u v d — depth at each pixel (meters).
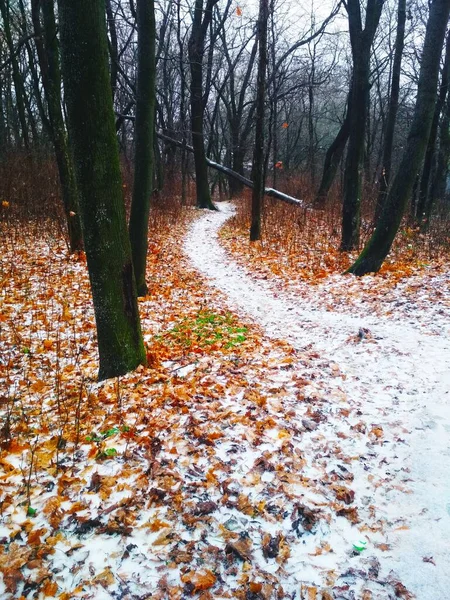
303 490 3.36
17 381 5.34
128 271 5.17
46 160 17.80
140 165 8.41
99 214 4.77
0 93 21.19
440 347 5.84
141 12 7.43
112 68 16.88
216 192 51.62
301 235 14.42
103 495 3.26
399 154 29.61
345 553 2.81
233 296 9.77
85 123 4.35
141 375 5.30
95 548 2.81
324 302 8.66
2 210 13.25
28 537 2.87
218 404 4.56
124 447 3.86
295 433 4.08
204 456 3.71
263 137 13.65
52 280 9.34
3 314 7.37
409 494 3.30
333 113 38.00
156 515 3.08
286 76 23.27
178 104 30.73
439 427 4.11
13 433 4.15
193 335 6.89
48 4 9.34
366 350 6.09
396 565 2.71
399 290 8.43
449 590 2.52
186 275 11.31
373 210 17.16
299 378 5.25
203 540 2.88
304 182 26.95
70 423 4.31
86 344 6.57
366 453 3.82
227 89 33.44
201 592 2.53
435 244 11.80
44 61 9.88
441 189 18.70
